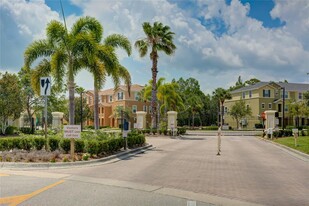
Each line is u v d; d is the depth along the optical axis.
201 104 75.44
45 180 9.35
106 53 19.05
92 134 18.44
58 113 30.64
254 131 52.16
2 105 33.53
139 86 69.38
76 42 17.72
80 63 19.11
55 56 18.08
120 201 7.08
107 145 15.10
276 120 34.56
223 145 23.80
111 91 70.62
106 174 10.45
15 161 12.38
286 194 8.05
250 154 17.39
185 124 77.56
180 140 29.94
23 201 6.98
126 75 26.78
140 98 66.81
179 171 11.21
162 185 8.82
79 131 13.07
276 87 65.94
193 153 17.45
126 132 17.64
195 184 9.02
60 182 9.06
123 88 65.56
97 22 19.80
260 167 12.55
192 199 7.37
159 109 51.38
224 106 76.50
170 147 21.48
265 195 7.91
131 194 7.75
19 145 15.88
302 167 12.72
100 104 69.56
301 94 66.56
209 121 81.75
